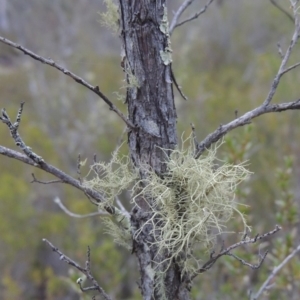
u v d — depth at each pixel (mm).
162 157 1402
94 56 10164
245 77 10578
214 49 12328
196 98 7930
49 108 8711
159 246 1353
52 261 5676
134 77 1375
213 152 1440
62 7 10141
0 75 9930
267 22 12383
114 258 4629
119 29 1432
